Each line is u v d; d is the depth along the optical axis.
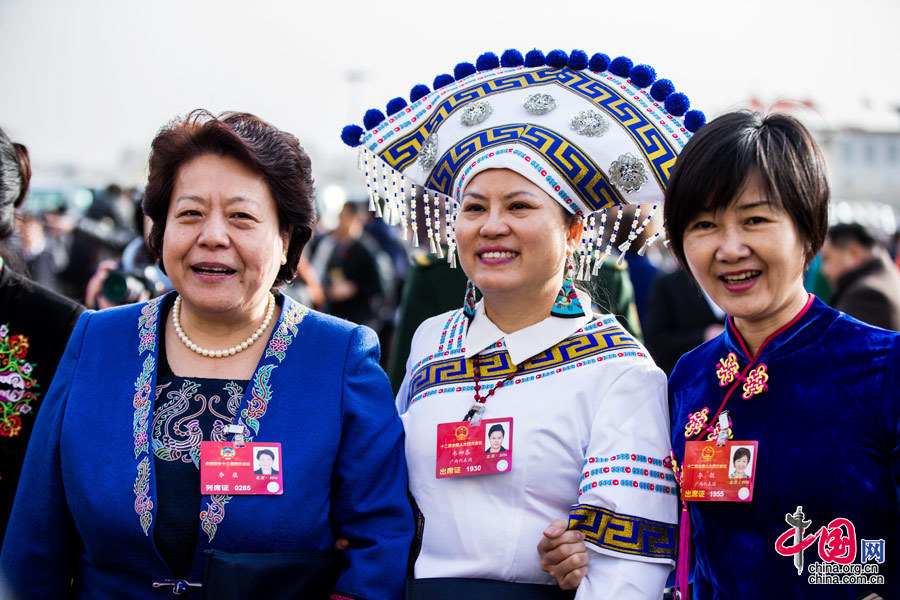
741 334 2.12
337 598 2.21
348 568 2.25
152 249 2.43
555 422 2.25
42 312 2.74
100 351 2.33
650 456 2.20
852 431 1.89
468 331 2.45
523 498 2.23
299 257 2.48
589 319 2.39
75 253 10.35
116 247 10.52
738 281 2.02
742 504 1.99
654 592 2.14
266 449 2.18
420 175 2.52
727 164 1.97
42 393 2.69
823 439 1.91
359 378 2.35
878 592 1.87
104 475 2.16
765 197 1.96
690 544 2.19
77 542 2.30
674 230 2.10
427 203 2.59
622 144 2.29
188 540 2.14
